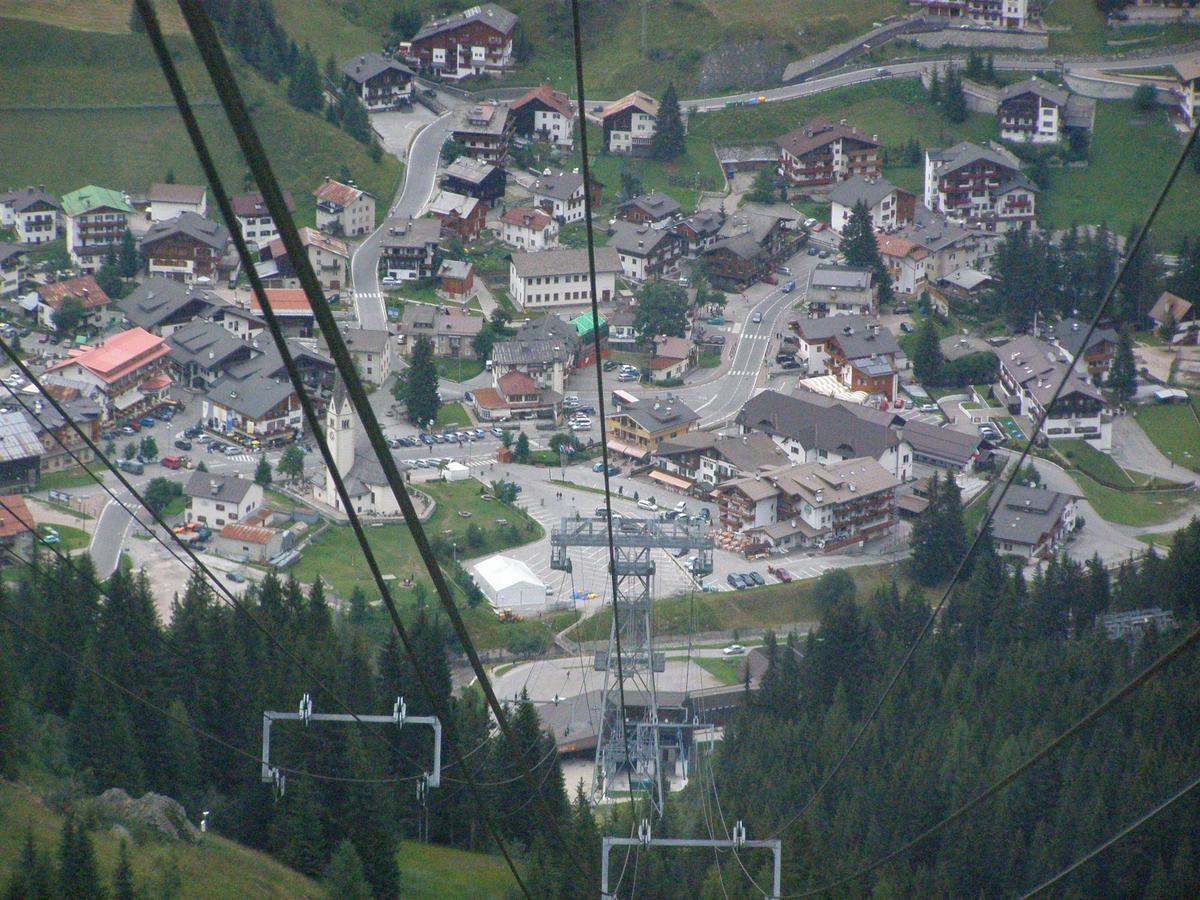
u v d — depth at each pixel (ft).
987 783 351.67
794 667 424.05
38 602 340.18
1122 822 341.00
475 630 476.13
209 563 492.54
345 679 330.34
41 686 312.09
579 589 511.81
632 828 309.01
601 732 366.02
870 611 469.98
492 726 364.17
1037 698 391.65
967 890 333.83
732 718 420.36
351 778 289.53
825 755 366.63
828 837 331.77
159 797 267.80
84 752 279.49
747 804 335.88
